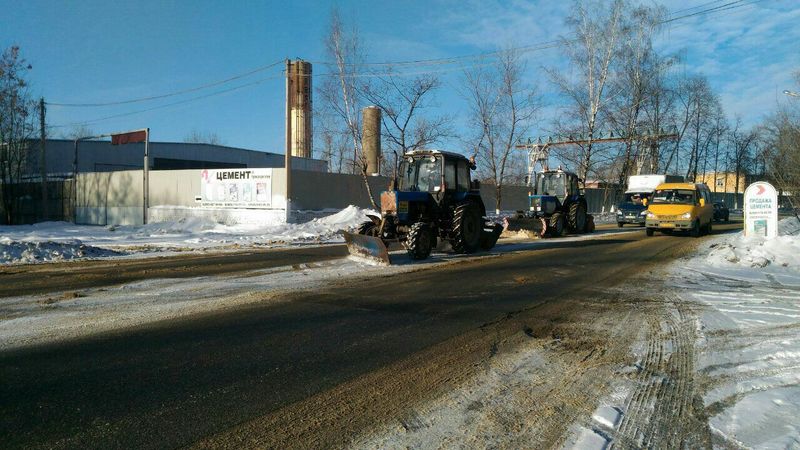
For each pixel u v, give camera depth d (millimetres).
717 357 5246
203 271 10469
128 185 27875
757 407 3961
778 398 4121
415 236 11992
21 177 32375
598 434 3547
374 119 28641
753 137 48719
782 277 10273
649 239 18578
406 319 6652
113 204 28453
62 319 6477
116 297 7840
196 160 39469
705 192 21438
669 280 9898
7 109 30891
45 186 28688
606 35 31766
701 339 5891
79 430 3500
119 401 3988
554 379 4613
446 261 12125
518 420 3764
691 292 8688
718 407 4016
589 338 5922
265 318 6602
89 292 8234
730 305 7684
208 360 4969
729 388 4402
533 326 6410
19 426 3551
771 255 12156
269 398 4094
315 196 24781
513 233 19625
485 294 8305
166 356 5070
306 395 4168
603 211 40438
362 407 3949
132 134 26828
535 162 31547
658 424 3725
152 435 3443
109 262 11977
